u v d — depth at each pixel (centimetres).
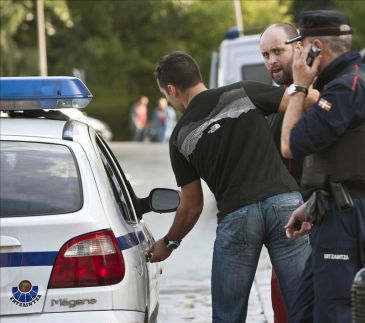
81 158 924
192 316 1476
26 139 926
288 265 1011
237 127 999
